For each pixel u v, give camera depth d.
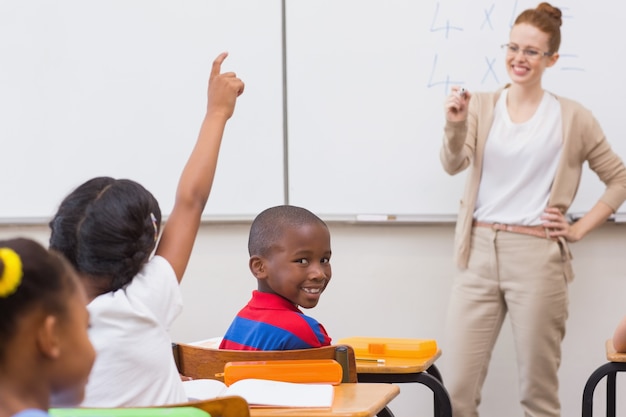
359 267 4.30
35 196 4.44
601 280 4.14
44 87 4.42
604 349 4.15
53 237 1.87
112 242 1.82
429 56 4.16
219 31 4.31
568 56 4.05
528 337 3.79
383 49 4.20
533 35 3.75
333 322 4.34
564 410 4.19
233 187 4.33
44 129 4.43
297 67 4.26
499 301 3.87
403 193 4.21
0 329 1.10
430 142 4.18
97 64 4.39
